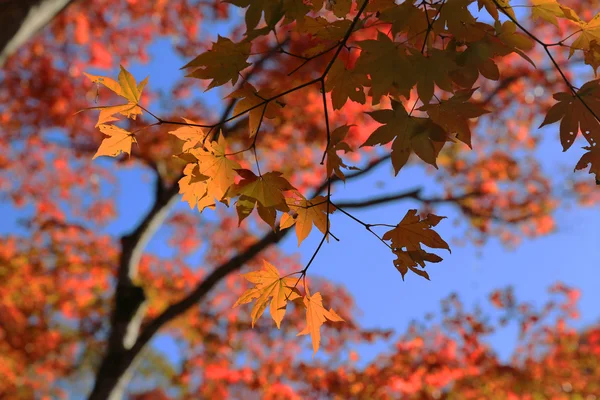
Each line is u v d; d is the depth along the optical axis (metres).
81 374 11.09
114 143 1.48
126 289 8.01
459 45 1.43
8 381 10.00
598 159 1.39
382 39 1.26
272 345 9.67
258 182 1.54
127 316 7.75
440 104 1.40
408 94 1.27
